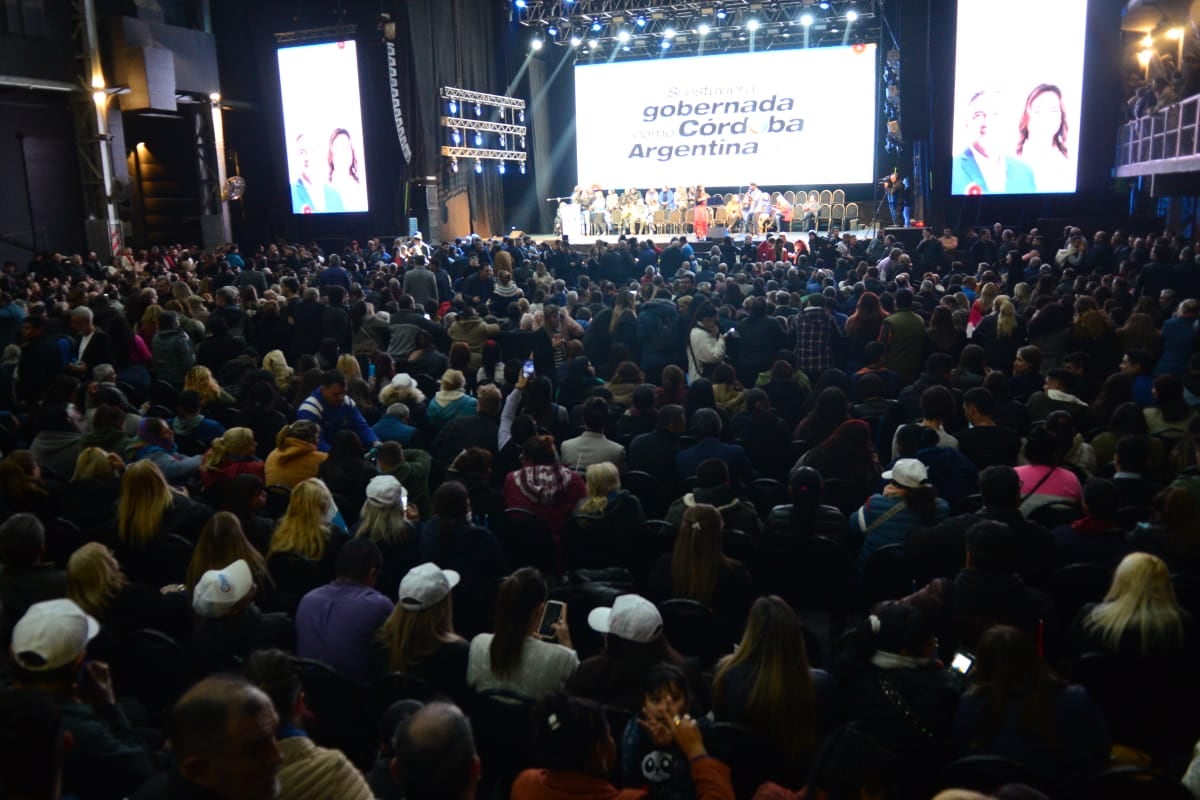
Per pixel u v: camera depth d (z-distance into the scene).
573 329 10.81
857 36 28.81
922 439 6.25
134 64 22.92
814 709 3.29
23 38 21.27
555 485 5.94
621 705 3.61
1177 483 5.28
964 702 3.25
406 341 11.16
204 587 4.00
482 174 30.78
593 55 31.45
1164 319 10.79
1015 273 16.05
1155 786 2.90
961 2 19.92
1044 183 20.16
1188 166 15.69
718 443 6.50
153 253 20.67
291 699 2.81
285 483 6.29
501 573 5.14
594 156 31.80
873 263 19.67
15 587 4.45
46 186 23.19
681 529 4.66
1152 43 23.38
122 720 3.26
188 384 8.39
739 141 30.02
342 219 27.95
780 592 5.56
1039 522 5.45
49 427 6.96
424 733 2.28
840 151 29.09
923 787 3.46
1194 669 3.78
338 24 25.48
